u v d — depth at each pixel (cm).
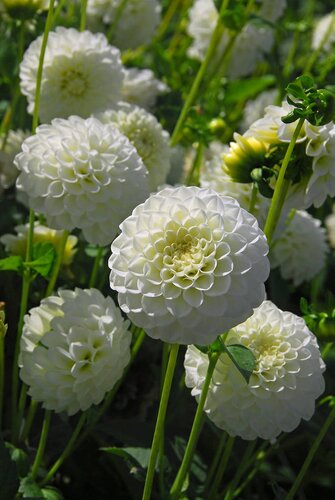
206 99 126
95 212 85
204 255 69
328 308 86
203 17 133
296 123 81
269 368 78
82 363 81
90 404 83
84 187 84
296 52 170
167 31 164
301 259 117
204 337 69
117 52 103
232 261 69
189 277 68
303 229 117
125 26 130
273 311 82
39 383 82
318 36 154
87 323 83
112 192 85
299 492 108
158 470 87
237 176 85
